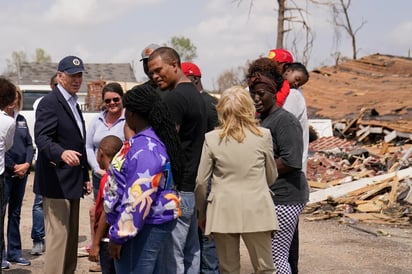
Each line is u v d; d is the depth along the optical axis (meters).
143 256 4.05
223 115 4.59
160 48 5.08
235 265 4.70
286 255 5.12
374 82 24.88
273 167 4.70
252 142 4.55
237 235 4.62
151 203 3.96
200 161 4.68
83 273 6.72
